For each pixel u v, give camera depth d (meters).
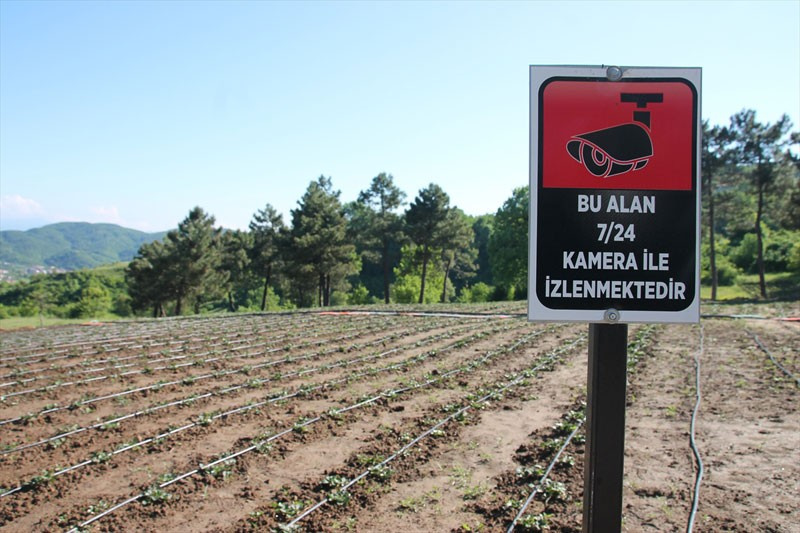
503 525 6.01
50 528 6.29
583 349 17.62
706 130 43.28
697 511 6.05
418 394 12.20
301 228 54.75
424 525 6.08
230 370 15.12
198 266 54.00
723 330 21.27
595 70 3.22
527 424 9.72
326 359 16.94
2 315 75.75
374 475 7.48
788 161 41.47
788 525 5.67
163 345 20.28
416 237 59.12
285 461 8.23
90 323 30.36
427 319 29.39
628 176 3.22
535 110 3.25
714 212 45.53
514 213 61.41
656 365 14.45
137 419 10.64
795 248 53.44
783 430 8.70
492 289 60.47
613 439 3.23
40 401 12.12
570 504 6.39
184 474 7.70
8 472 8.02
